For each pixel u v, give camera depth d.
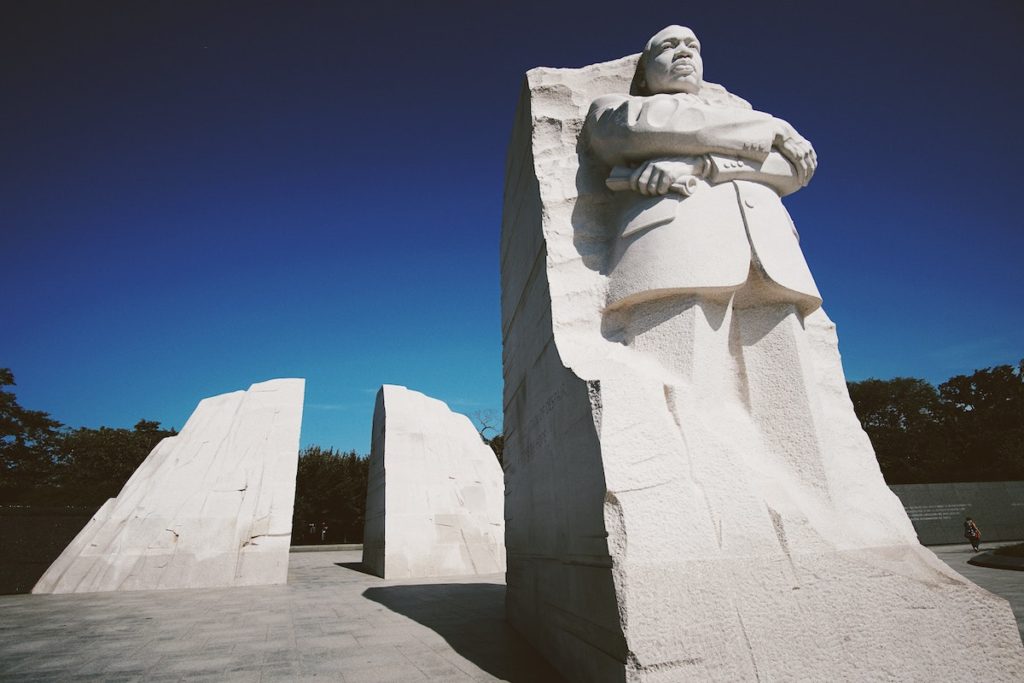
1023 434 26.28
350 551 21.06
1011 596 5.94
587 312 3.62
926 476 25.73
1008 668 2.73
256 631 4.79
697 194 3.48
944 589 2.80
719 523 2.67
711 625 2.43
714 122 3.53
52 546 9.08
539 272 4.12
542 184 4.12
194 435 10.42
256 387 10.95
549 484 3.63
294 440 10.19
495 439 30.16
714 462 2.82
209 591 7.91
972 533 13.96
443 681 3.16
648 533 2.53
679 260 3.29
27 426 27.55
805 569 2.66
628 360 3.26
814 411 3.25
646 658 2.29
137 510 9.05
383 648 4.05
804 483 3.12
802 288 3.45
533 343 4.28
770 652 2.46
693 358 3.15
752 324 3.54
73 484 25.52
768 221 3.53
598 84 4.59
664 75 3.94
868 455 3.62
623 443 2.73
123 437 28.16
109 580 8.27
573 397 3.13
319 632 4.71
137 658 3.85
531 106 4.52
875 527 3.12
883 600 2.70
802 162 3.75
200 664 3.66
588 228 3.96
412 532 10.33
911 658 2.63
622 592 2.37
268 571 8.95
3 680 3.34
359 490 27.83
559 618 3.28
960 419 28.89
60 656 3.94
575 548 3.00
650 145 3.57
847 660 2.55
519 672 3.31
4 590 8.20
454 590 7.76
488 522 11.38
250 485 9.60
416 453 11.23
